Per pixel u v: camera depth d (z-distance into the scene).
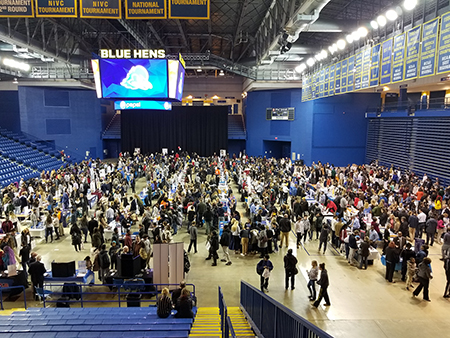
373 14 23.16
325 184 25.44
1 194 21.41
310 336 4.76
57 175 25.88
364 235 14.92
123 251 11.51
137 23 27.52
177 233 18.00
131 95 19.36
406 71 14.69
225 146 46.84
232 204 19.11
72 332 7.41
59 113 39.88
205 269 13.60
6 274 11.10
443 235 14.71
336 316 10.10
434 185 21.78
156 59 18.88
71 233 14.90
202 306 10.75
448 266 11.12
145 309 9.43
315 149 36.69
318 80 27.27
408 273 11.74
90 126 42.41
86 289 11.68
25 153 34.16
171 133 46.94
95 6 13.59
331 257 14.82
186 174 30.64
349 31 22.48
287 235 15.65
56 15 13.55
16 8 13.45
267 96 41.09
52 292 10.07
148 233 16.14
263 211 17.31
